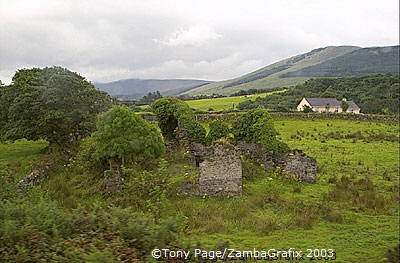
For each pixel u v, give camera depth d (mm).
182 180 20906
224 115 53625
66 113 30219
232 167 20484
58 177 24453
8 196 13938
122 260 8180
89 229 9906
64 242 8828
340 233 14609
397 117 58250
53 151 31766
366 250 12609
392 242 13414
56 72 32844
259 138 26469
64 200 19203
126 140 21547
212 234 14406
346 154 34250
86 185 22062
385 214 17234
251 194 20828
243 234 14531
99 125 22406
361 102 102062
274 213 17422
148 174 19453
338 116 58406
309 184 23766
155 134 23219
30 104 30703
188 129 27438
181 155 26250
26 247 8281
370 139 42688
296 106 98438
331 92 105688
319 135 45375
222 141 22594
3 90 34188
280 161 25344
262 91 155250
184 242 10500
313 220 16094
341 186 22688
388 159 32250
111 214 10992
